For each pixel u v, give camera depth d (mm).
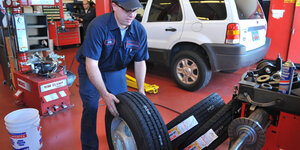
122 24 1430
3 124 2660
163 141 1420
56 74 3088
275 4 5176
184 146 1657
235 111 1634
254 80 1780
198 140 1591
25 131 1944
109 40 1508
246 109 1515
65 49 8336
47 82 2828
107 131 1743
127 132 1547
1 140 2322
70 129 2559
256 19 3561
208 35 3281
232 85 4000
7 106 3176
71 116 2883
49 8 7844
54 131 2508
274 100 1360
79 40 8727
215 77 4504
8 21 3217
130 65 5480
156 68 5301
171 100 3336
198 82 3502
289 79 1325
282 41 5332
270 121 1417
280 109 1354
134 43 1628
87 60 1485
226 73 4820
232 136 1358
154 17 4008
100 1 4062
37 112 2119
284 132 1381
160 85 4051
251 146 1307
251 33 3350
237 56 3109
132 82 3928
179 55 3648
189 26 3473
